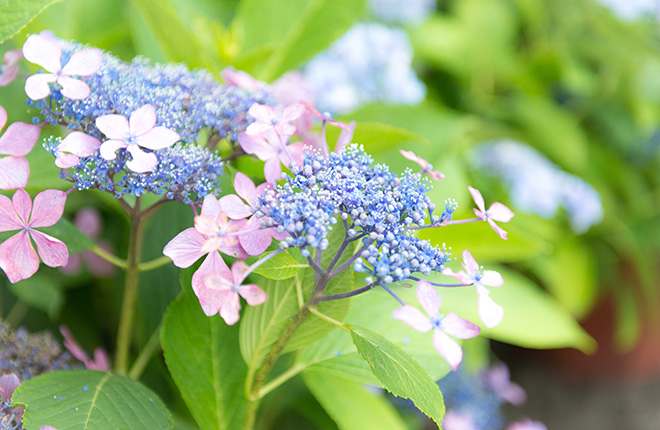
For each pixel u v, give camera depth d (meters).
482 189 1.22
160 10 0.71
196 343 0.67
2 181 0.58
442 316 0.57
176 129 0.62
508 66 1.32
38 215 0.58
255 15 0.80
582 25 1.42
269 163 0.62
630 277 1.41
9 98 0.74
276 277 0.59
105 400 0.62
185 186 0.60
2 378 0.63
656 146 1.41
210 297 0.58
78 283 0.85
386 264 0.57
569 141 1.23
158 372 0.77
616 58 1.36
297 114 0.61
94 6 0.94
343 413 0.68
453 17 1.46
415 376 0.59
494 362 1.38
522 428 0.96
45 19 0.80
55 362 0.68
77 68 0.60
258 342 0.64
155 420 0.62
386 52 1.06
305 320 0.64
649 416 1.48
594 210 1.26
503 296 0.80
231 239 0.57
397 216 0.59
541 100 1.31
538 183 1.20
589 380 1.56
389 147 0.74
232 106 0.64
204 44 0.79
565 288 1.26
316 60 1.04
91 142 0.59
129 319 0.68
